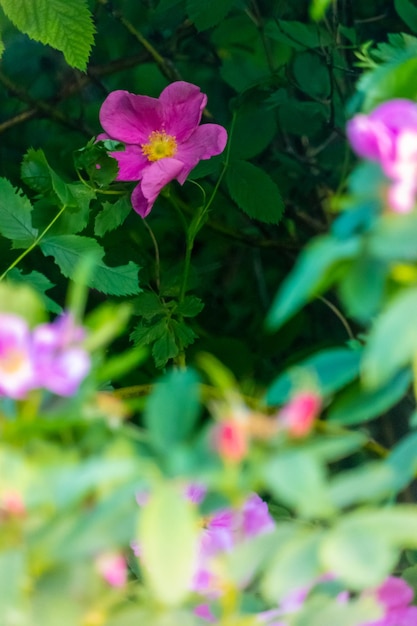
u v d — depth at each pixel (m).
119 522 0.47
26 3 0.73
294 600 0.55
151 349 0.78
